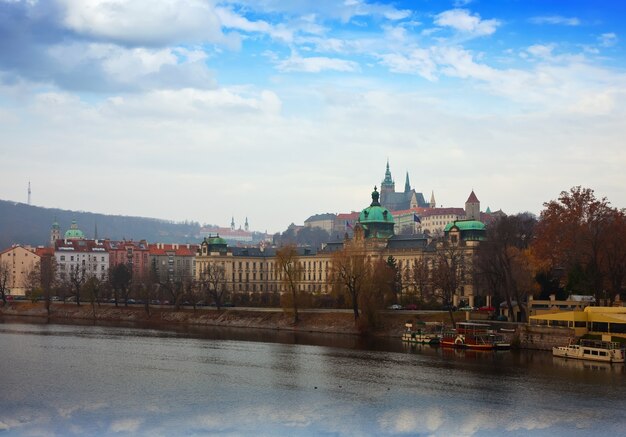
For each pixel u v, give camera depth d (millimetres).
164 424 126125
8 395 145000
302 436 119938
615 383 155125
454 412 133125
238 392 149000
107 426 124750
